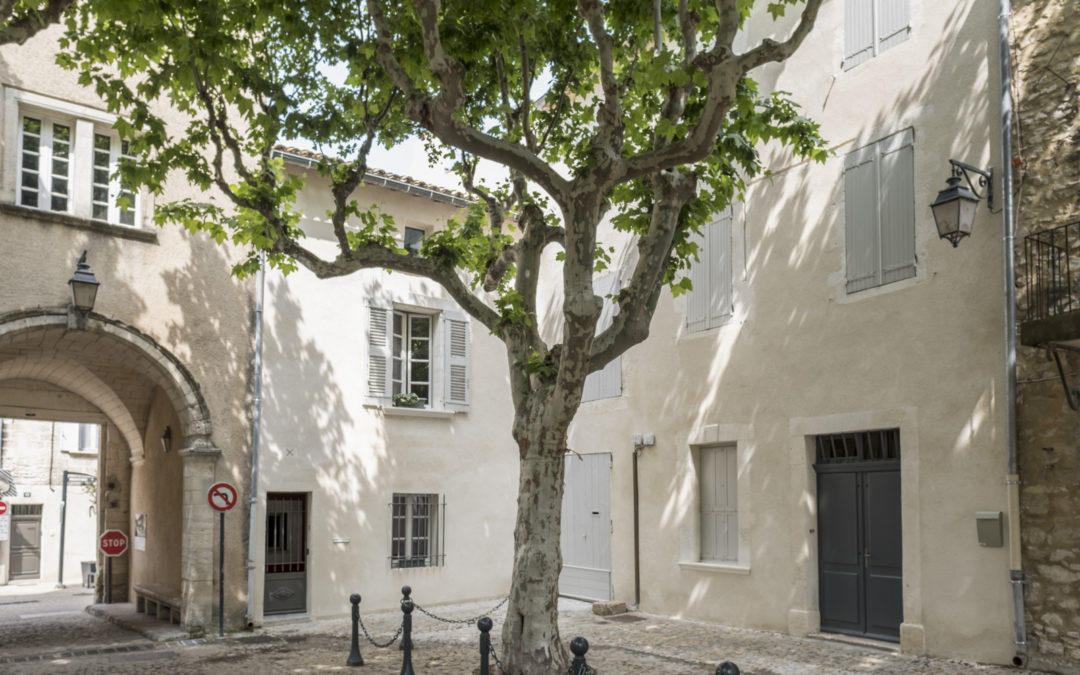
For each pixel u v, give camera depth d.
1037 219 8.67
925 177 9.77
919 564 9.48
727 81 6.78
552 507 8.26
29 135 11.72
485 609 14.44
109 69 12.31
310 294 13.98
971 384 9.13
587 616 12.95
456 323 15.68
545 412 8.16
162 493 14.73
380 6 7.48
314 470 13.69
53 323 11.42
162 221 9.52
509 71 9.61
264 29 9.92
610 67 7.35
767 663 9.27
